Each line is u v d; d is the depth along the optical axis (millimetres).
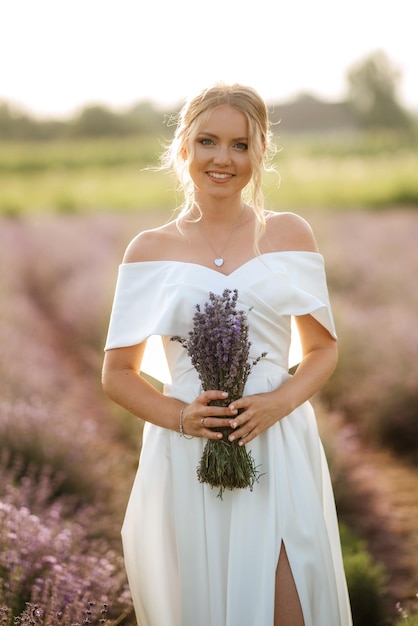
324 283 2518
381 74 55656
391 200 23828
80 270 13688
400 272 11141
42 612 2666
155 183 30859
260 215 2426
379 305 9781
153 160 39625
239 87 2387
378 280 10805
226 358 2207
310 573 2344
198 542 2391
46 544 3182
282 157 35094
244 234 2506
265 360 2422
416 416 6129
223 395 2223
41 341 9602
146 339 2533
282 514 2352
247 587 2312
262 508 2363
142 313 2461
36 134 49469
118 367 2469
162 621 2441
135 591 2531
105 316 9398
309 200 24031
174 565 2453
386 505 4855
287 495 2371
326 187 24938
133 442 5809
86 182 32594
